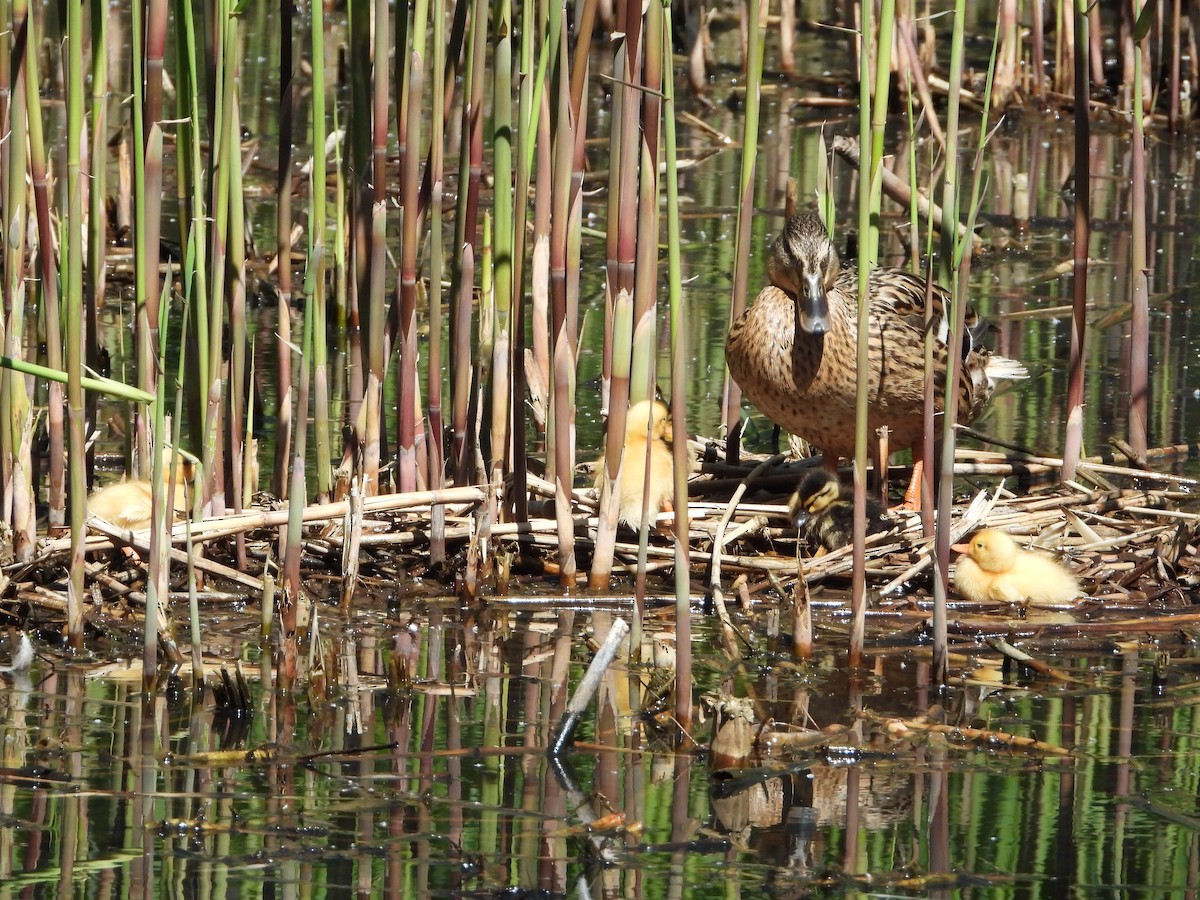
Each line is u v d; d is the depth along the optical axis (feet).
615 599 36.24
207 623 34.78
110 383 28.99
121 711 29.50
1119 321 59.31
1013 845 24.21
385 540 38.09
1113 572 36.96
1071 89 91.81
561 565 37.22
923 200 69.92
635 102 33.73
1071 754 27.71
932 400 35.63
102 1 34.96
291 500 31.14
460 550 38.93
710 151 83.35
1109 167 81.87
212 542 37.88
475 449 40.14
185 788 26.02
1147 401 50.88
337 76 92.63
